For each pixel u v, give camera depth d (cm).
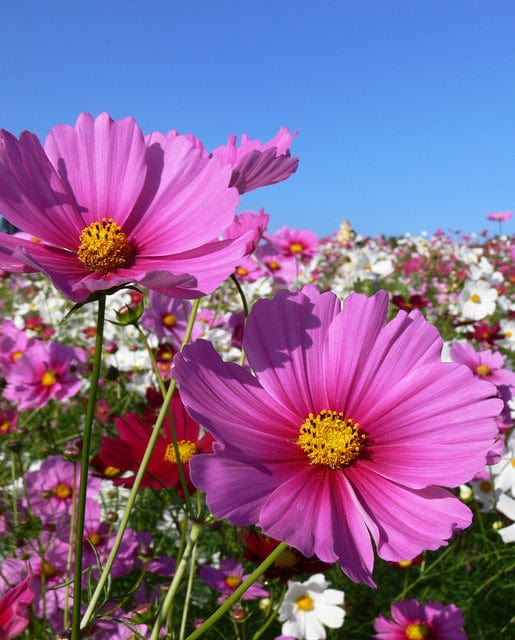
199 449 28
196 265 17
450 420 16
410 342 17
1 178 17
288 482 15
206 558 39
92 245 18
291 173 19
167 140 19
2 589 28
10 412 43
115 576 31
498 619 39
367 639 38
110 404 54
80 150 19
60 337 82
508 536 38
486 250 192
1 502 35
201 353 16
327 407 17
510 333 65
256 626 36
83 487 14
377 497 15
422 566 40
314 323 18
